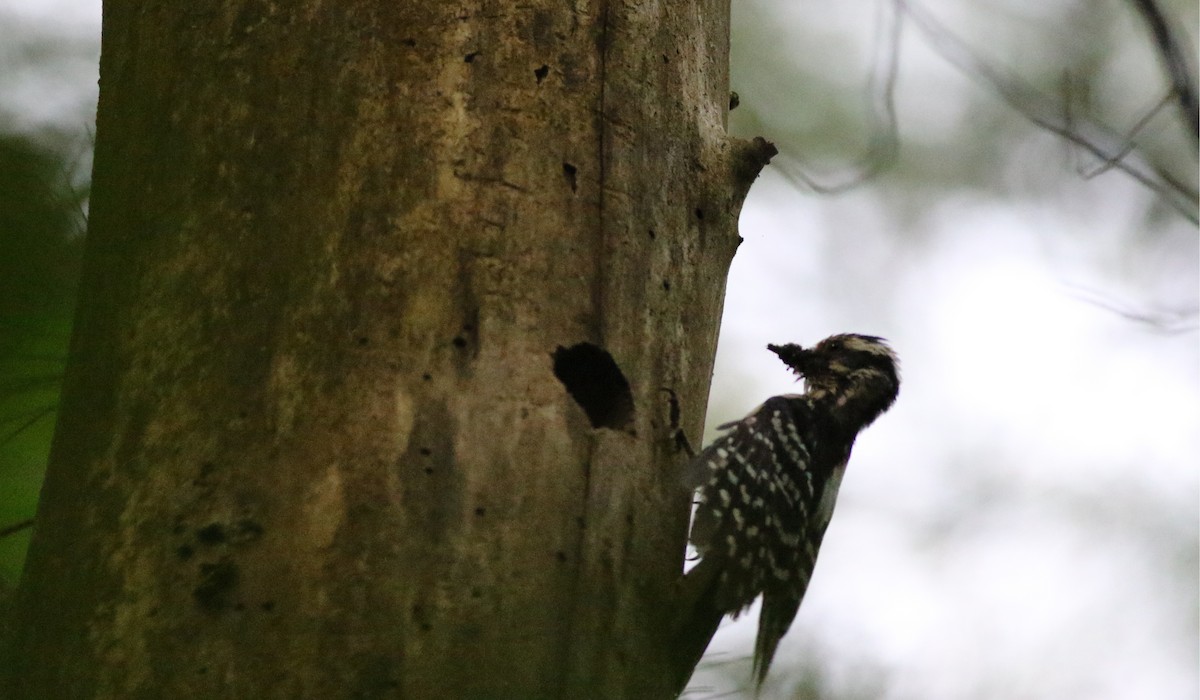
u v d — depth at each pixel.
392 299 7.61
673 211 8.61
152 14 8.48
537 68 8.27
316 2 8.13
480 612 7.13
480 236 7.82
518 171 8.02
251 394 7.37
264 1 8.18
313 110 7.93
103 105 8.59
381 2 8.16
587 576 7.55
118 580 7.08
